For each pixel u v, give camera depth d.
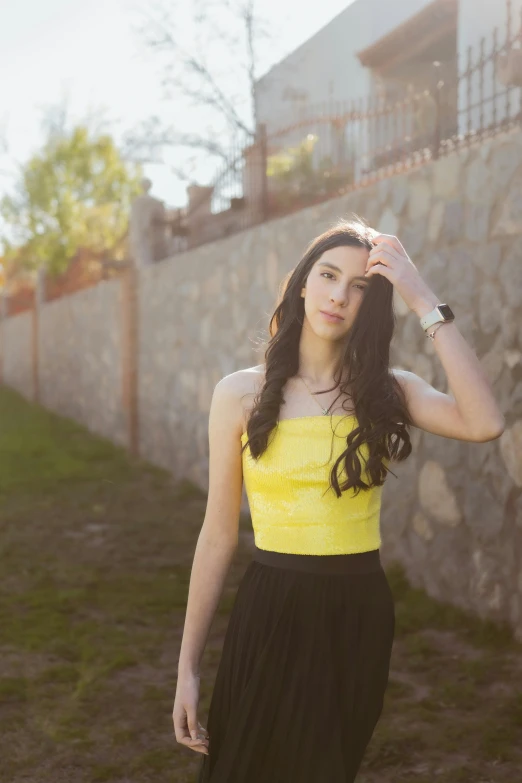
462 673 4.33
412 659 4.55
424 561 5.66
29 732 3.81
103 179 24.56
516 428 4.71
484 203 5.02
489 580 4.96
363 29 12.12
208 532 2.09
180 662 2.08
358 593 1.95
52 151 24.25
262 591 1.96
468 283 5.20
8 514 8.60
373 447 1.97
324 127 7.77
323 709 1.89
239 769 1.91
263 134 8.85
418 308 1.96
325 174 7.57
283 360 2.03
